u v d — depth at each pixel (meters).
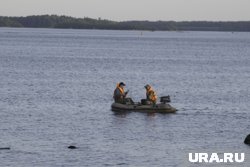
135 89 176.38
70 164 84.25
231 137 102.62
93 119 117.62
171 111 127.25
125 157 88.44
